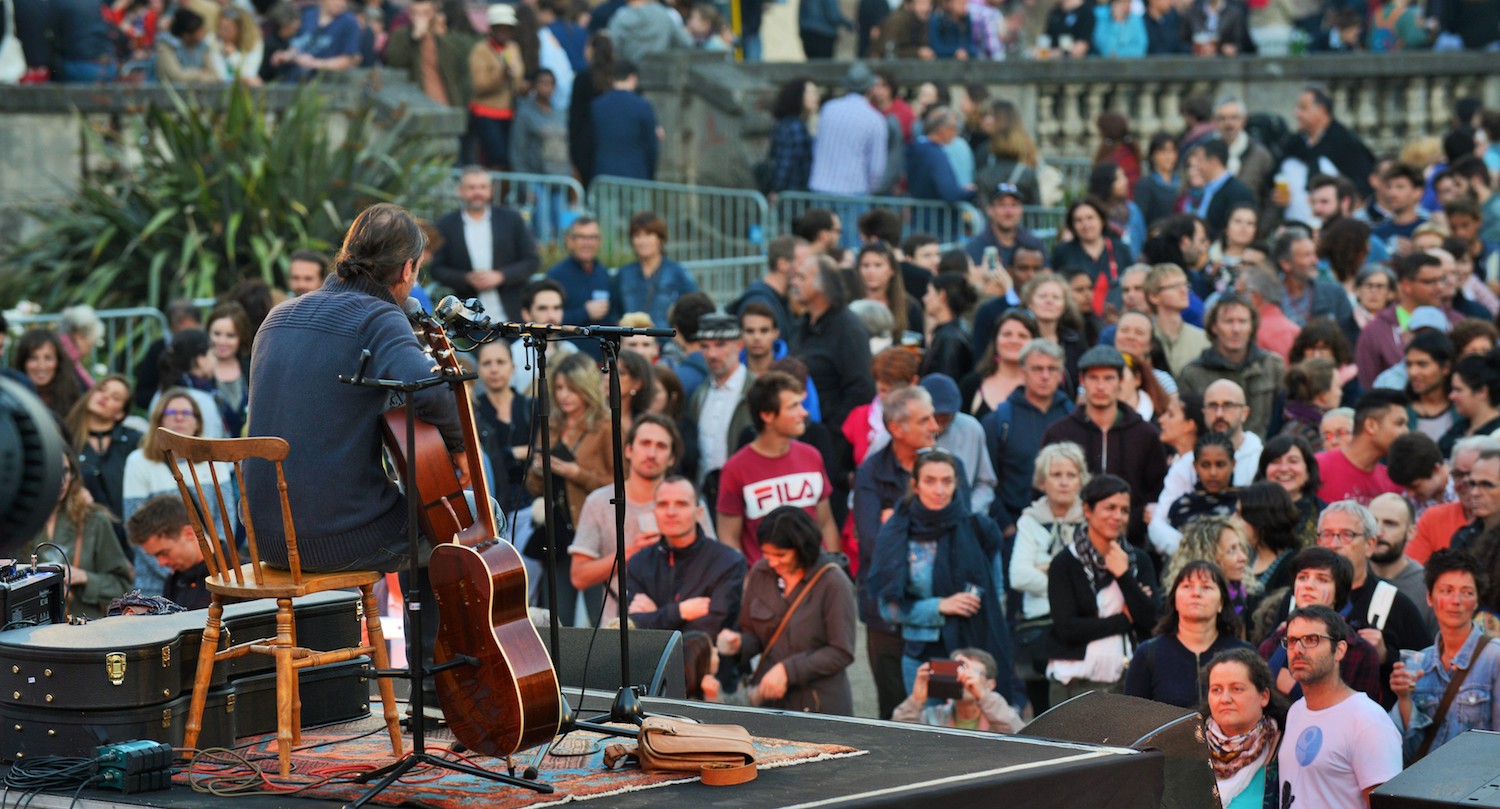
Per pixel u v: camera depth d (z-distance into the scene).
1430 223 13.50
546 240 17.31
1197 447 9.24
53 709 5.39
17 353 10.88
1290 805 6.67
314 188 15.38
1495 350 9.94
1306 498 8.80
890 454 9.76
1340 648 6.60
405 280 5.39
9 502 4.47
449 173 16.62
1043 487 9.06
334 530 5.20
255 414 5.30
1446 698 7.09
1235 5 24.19
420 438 5.12
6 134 16.47
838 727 5.84
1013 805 5.09
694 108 20.80
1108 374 9.88
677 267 13.84
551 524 5.11
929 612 8.67
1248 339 10.77
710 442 11.03
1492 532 7.51
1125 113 22.81
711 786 4.94
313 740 5.79
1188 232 13.56
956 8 22.50
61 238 15.52
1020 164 18.11
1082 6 23.23
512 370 10.50
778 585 8.48
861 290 12.93
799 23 22.86
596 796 4.84
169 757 5.09
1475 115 20.16
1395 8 24.72
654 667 7.00
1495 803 5.50
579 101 18.05
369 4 20.50
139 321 13.88
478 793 4.86
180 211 15.24
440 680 5.02
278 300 12.05
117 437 10.33
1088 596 8.41
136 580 9.55
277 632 5.34
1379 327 11.82
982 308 11.94
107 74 17.70
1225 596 7.45
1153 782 5.46
